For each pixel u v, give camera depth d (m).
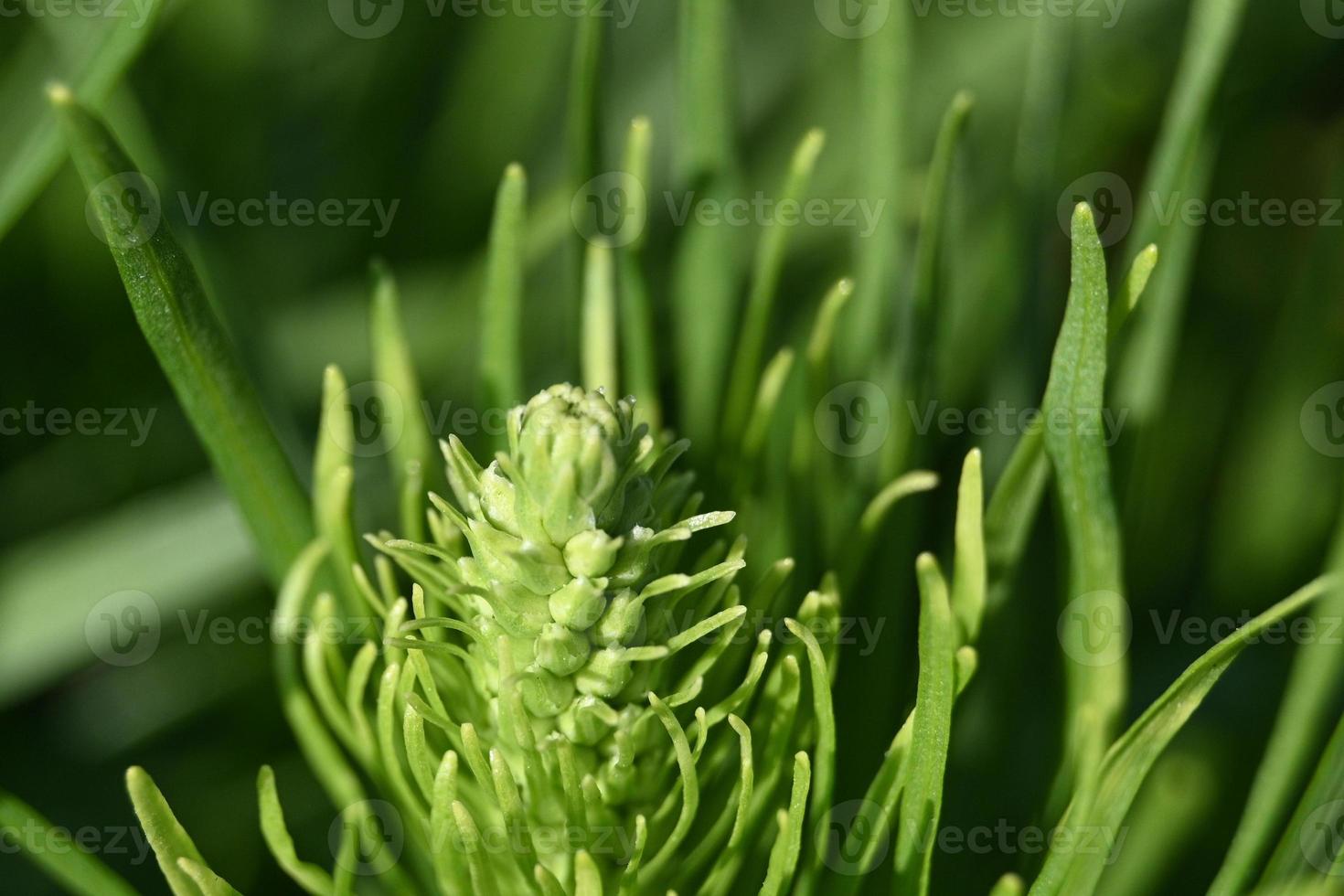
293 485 0.42
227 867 0.47
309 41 0.52
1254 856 0.41
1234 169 0.51
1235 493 0.49
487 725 0.41
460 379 0.49
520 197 0.42
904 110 0.44
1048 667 0.44
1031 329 0.44
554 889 0.40
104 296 0.49
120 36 0.41
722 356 0.44
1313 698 0.41
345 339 0.49
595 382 0.44
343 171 0.52
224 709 0.48
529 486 0.39
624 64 0.55
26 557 0.46
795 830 0.40
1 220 0.42
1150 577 0.49
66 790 0.47
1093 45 0.49
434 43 0.53
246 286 0.44
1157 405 0.42
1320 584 0.40
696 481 0.44
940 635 0.40
